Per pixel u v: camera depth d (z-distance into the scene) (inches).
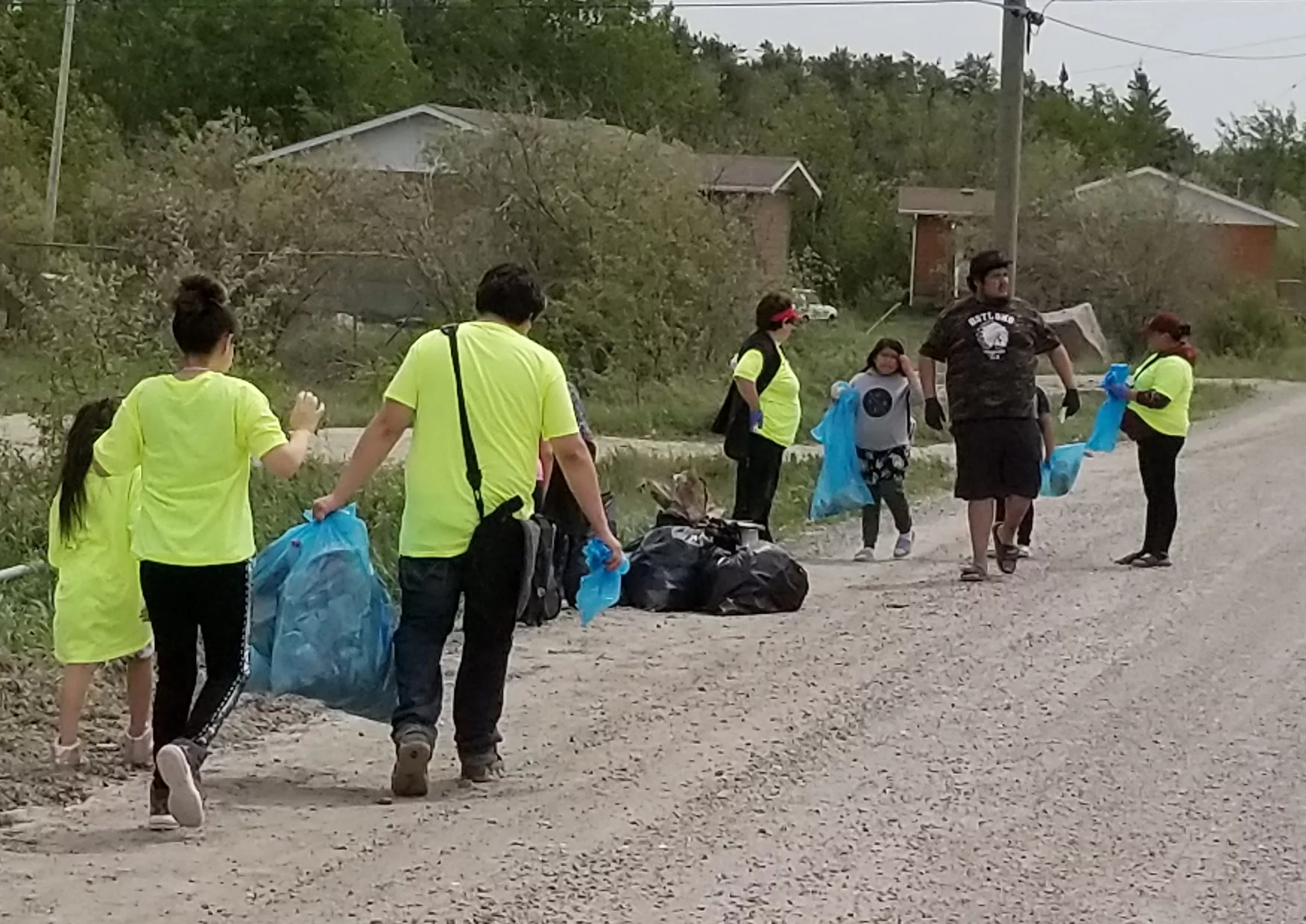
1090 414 1178.6
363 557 283.9
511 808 270.5
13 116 1660.9
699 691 355.9
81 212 1428.4
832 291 2379.4
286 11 2341.3
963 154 2913.4
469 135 1257.4
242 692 277.3
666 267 1129.4
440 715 319.6
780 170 2025.1
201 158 1325.0
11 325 681.6
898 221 2464.3
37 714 321.7
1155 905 228.7
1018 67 931.3
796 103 2746.1
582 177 1181.1
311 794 278.4
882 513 662.5
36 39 2098.9
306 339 1072.2
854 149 2827.3
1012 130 933.8
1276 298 2085.4
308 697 290.0
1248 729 326.6
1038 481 497.4
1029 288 1930.4
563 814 267.3
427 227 1187.9
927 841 254.8
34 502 447.2
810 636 416.2
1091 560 542.3
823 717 333.4
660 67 2706.7
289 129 2332.7
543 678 367.9
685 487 489.4
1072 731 323.3
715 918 220.5
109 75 2283.5
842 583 497.7
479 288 290.7
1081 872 241.8
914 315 2317.9
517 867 240.1
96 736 310.2
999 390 487.8
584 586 307.3
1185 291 1920.5
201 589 250.1
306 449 256.4
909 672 374.3
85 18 2313.0
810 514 607.2
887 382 547.2
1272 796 281.9
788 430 508.4
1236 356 1921.8
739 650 398.3
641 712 337.4
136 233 1115.3
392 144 1731.1
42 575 404.5
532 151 1196.5
